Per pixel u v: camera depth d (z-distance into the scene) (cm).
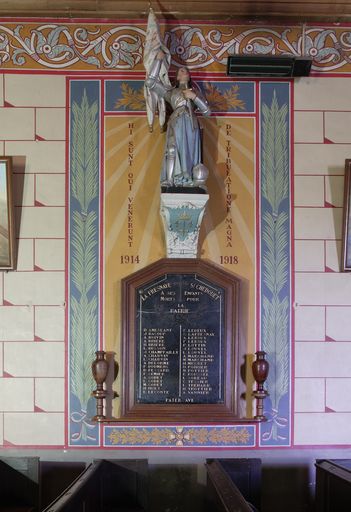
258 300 367
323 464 336
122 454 356
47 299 363
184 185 340
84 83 370
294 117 372
